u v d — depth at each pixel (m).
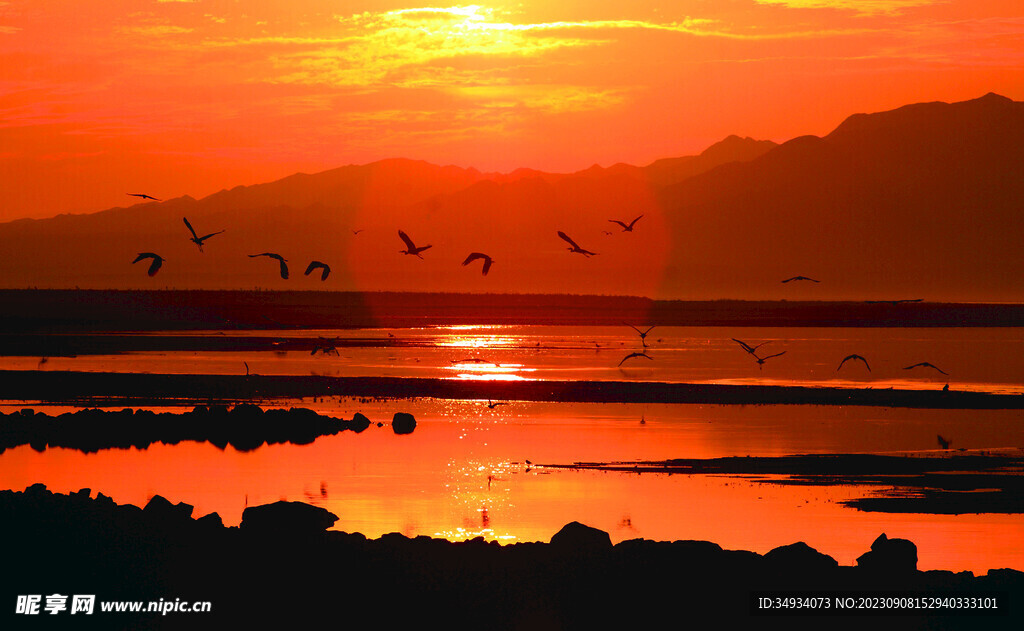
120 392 127.94
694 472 77.44
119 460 83.31
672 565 49.53
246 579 47.97
